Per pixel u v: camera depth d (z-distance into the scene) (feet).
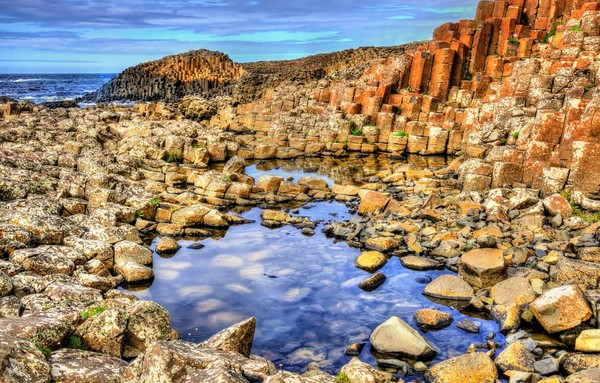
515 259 51.75
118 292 43.93
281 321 43.88
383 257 56.13
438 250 57.00
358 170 107.96
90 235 56.65
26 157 83.05
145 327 33.50
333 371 36.27
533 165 73.87
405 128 128.57
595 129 64.08
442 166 108.37
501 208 64.39
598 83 93.09
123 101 318.04
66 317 32.96
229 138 136.87
